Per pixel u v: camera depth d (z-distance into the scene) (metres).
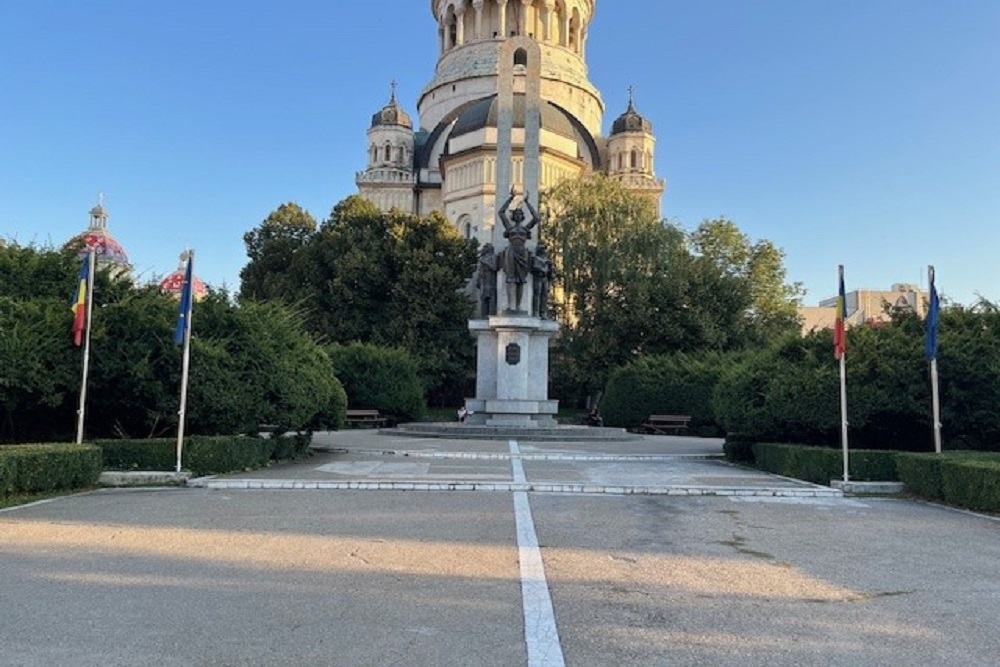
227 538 9.01
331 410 21.02
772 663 5.18
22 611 6.09
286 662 5.11
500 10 87.25
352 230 53.84
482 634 5.71
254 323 17.56
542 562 8.00
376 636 5.64
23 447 12.69
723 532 9.91
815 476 14.92
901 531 10.12
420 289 51.81
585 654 5.31
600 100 91.44
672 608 6.44
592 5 94.75
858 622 6.11
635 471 16.62
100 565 7.63
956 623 6.11
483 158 71.69
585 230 51.34
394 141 87.25
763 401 18.44
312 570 7.56
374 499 12.26
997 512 11.55
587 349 47.56
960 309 18.30
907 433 17.58
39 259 17.30
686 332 45.88
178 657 5.16
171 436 16.84
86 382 14.99
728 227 58.97
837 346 14.94
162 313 16.14
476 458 19.16
